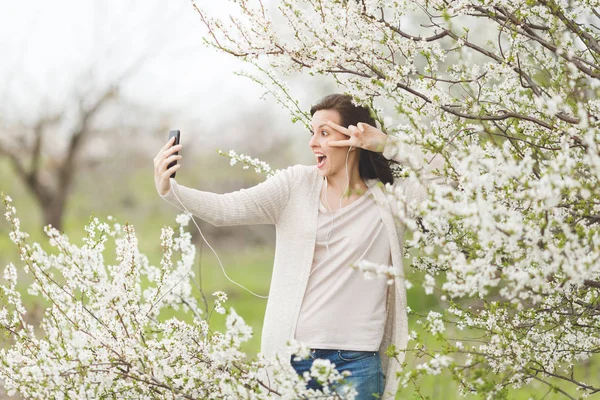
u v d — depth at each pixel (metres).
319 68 2.98
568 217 2.57
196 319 3.15
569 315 3.04
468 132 3.07
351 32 2.99
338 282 3.02
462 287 2.34
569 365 3.24
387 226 3.05
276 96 3.43
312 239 3.08
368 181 3.19
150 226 25.58
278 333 3.02
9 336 3.28
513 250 2.37
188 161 26.23
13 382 3.14
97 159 26.36
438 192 2.34
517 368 2.77
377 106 3.22
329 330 2.98
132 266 3.28
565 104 2.70
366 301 3.02
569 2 3.15
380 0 3.00
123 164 27.88
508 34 3.08
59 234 3.13
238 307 12.74
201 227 21.72
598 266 2.33
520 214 2.58
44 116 23.06
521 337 2.98
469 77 2.89
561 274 2.71
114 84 24.22
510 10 3.01
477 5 3.08
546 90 3.05
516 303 2.44
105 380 2.99
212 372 2.90
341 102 3.18
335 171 3.14
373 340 3.01
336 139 3.12
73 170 23.67
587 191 2.34
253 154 25.66
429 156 3.05
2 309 3.33
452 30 2.96
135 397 3.06
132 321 3.25
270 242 21.92
